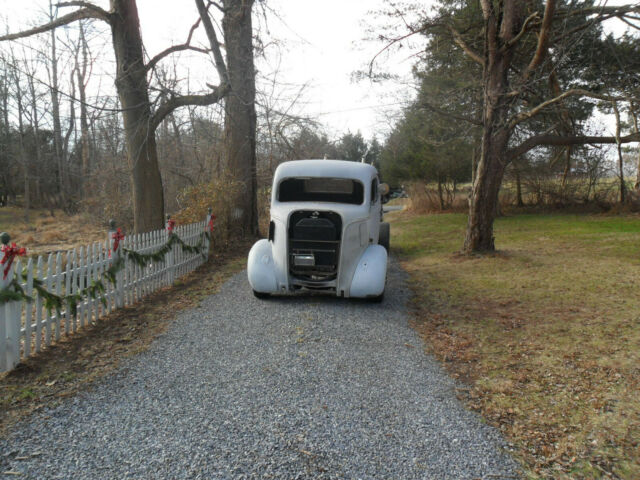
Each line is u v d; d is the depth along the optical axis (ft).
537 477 10.41
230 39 45.68
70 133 126.62
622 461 10.91
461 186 115.44
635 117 51.55
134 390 14.08
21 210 136.15
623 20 34.65
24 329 16.08
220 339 19.01
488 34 37.29
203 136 60.70
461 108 57.06
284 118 56.95
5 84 106.01
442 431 12.28
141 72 38.47
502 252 41.42
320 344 18.66
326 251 24.54
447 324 21.95
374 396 14.23
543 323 21.49
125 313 22.77
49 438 11.27
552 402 13.96
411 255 44.83
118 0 37.81
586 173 83.10
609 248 41.47
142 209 39.93
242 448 11.14
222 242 43.39
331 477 10.15
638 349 17.52
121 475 9.95
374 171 28.32
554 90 41.75
